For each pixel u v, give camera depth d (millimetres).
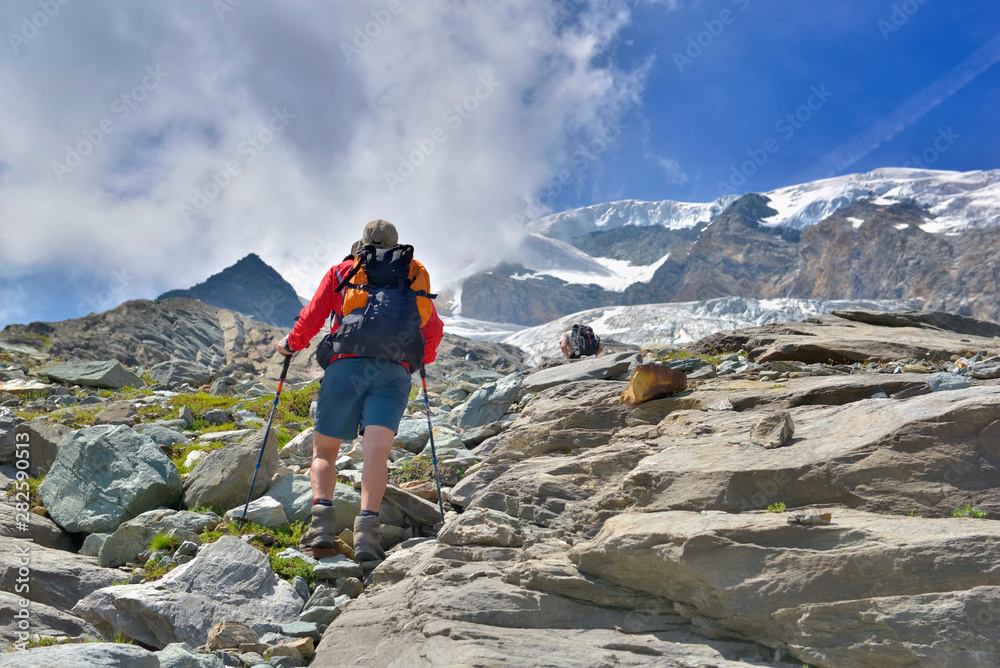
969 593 3016
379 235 5469
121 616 4336
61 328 72062
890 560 3246
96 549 5664
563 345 13438
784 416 4992
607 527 4215
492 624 3854
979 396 4344
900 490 3984
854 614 3189
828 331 12273
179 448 8453
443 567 4598
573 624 3891
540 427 7340
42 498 6367
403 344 5027
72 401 12125
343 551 5484
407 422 9031
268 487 6641
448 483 7340
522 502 5547
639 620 3855
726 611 3520
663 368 7121
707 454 4895
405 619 4062
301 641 4039
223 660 3740
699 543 3625
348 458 7625
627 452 5656
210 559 4781
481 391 9867
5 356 22812
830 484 4172
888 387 6121
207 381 16844
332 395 5156
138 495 6070
